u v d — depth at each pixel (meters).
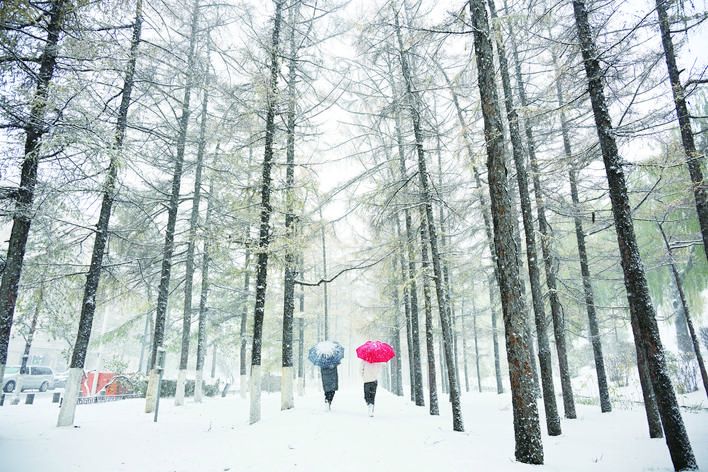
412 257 11.29
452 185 12.39
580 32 6.79
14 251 7.85
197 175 14.47
